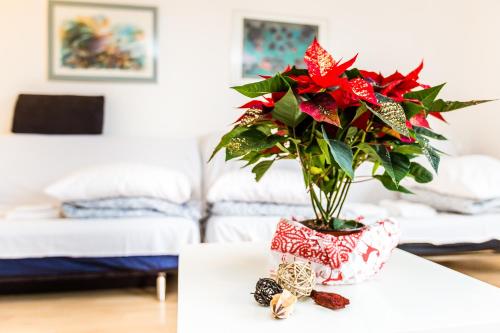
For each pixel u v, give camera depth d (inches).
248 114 34.4
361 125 32.8
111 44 100.0
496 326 28.5
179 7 102.5
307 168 37.1
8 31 96.3
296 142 34.0
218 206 77.4
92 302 71.7
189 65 103.6
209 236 74.4
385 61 112.0
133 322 63.4
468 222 77.9
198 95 104.3
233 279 37.2
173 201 75.8
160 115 103.0
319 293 31.5
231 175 80.4
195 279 37.1
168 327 61.7
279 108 31.1
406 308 30.8
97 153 93.8
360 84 30.1
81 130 95.4
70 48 98.5
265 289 30.8
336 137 33.5
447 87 113.7
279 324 27.9
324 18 108.7
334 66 30.3
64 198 71.6
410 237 75.5
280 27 106.7
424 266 42.0
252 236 73.9
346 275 35.2
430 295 33.6
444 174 85.2
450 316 29.3
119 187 72.4
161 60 102.4
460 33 112.9
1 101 96.9
